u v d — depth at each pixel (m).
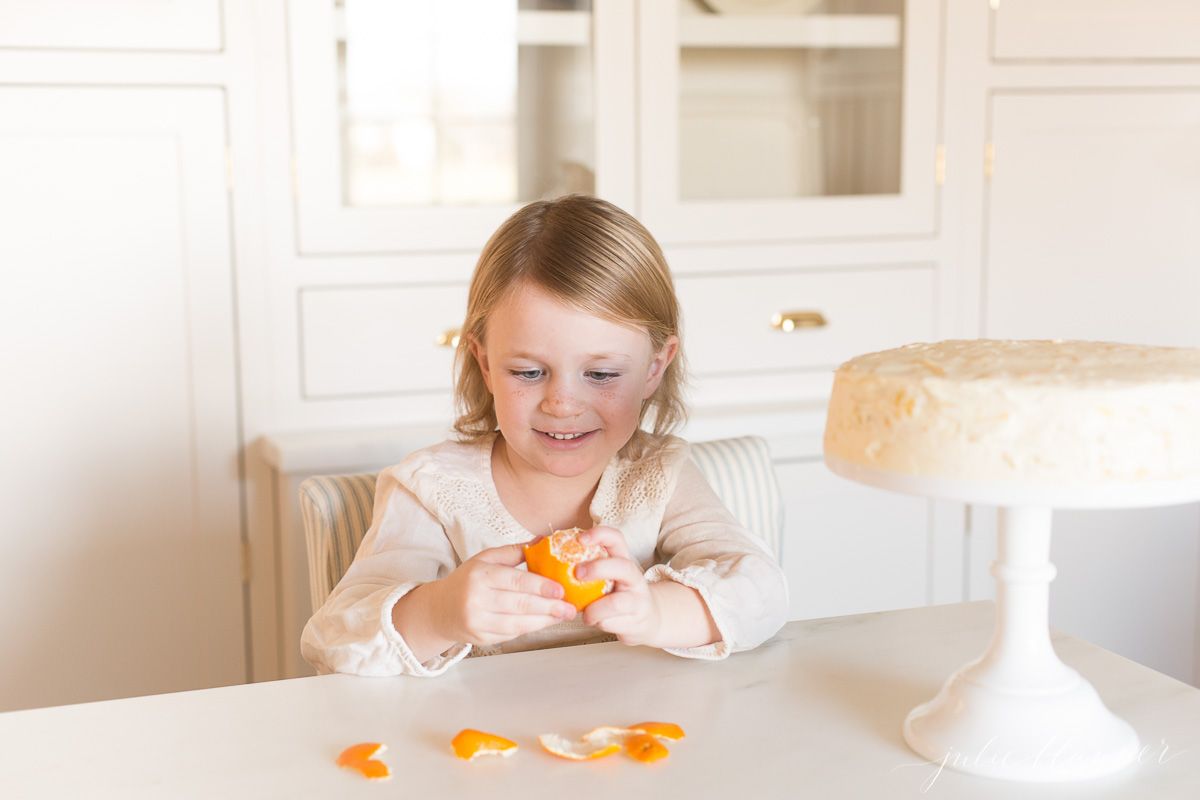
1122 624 2.32
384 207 1.90
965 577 2.18
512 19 1.93
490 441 1.18
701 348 2.08
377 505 1.17
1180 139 2.27
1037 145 2.20
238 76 1.81
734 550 1.03
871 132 2.13
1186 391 0.67
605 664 0.92
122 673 1.88
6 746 0.78
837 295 2.14
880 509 2.10
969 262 2.20
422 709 0.83
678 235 2.04
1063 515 2.25
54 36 1.73
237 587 1.91
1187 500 0.68
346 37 1.85
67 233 1.77
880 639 0.97
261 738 0.79
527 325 1.03
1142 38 2.22
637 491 1.13
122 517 1.85
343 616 0.94
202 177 1.82
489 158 1.95
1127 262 2.28
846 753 0.76
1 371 1.77
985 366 0.73
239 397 1.88
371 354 1.92
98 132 1.77
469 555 1.11
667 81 2.01
